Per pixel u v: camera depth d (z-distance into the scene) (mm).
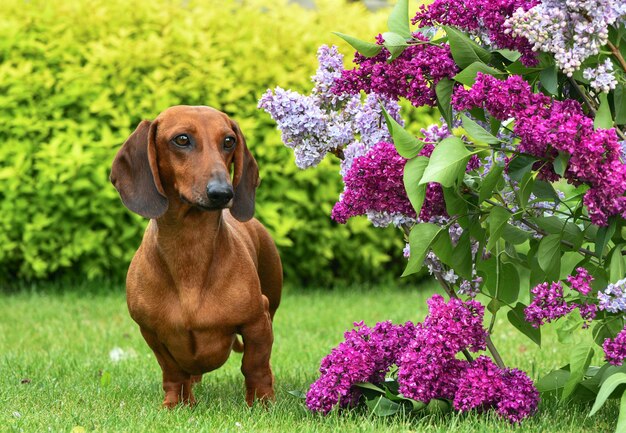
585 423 3990
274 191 8875
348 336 4230
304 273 9547
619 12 3436
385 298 8969
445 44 3873
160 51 8672
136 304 4266
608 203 3492
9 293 9188
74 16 8875
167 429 3809
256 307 4262
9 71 8477
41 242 8781
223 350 4289
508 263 4059
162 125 4137
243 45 8906
